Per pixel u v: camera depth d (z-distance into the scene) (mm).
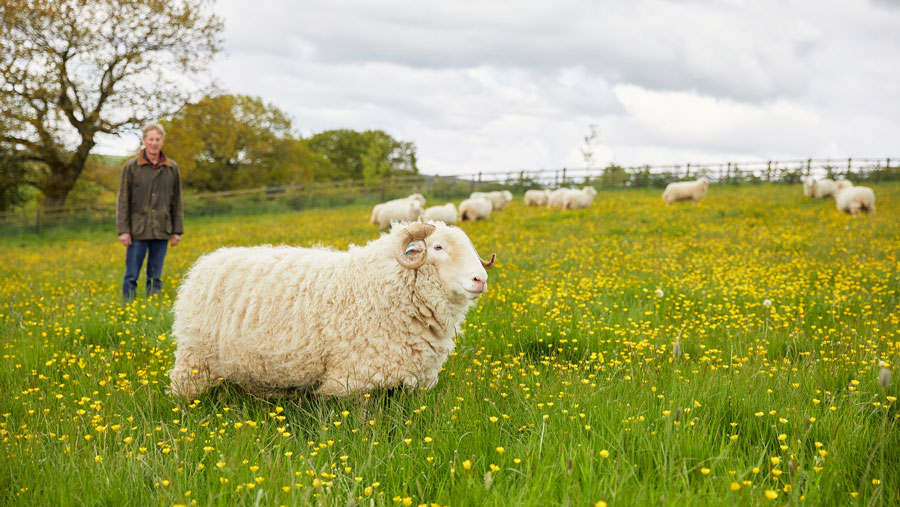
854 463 2955
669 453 2979
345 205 34969
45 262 15438
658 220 17188
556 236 14641
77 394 4211
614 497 2445
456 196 35625
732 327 5832
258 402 4316
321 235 17578
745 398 3662
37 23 26781
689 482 2770
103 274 11641
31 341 5492
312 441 3373
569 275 8672
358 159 83188
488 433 3316
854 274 8547
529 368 4625
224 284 4441
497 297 7234
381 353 4176
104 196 43875
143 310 6996
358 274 4250
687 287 7816
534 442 3115
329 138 83250
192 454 3189
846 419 3373
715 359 4816
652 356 4738
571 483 2680
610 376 4242
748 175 32719
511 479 2896
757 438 3369
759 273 8930
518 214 21594
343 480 2879
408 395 4176
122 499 2766
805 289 7500
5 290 9234
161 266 8109
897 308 6457
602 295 7355
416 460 3098
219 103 32344
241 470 2893
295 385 4379
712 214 18359
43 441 3416
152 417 3820
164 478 2898
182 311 4566
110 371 4703
